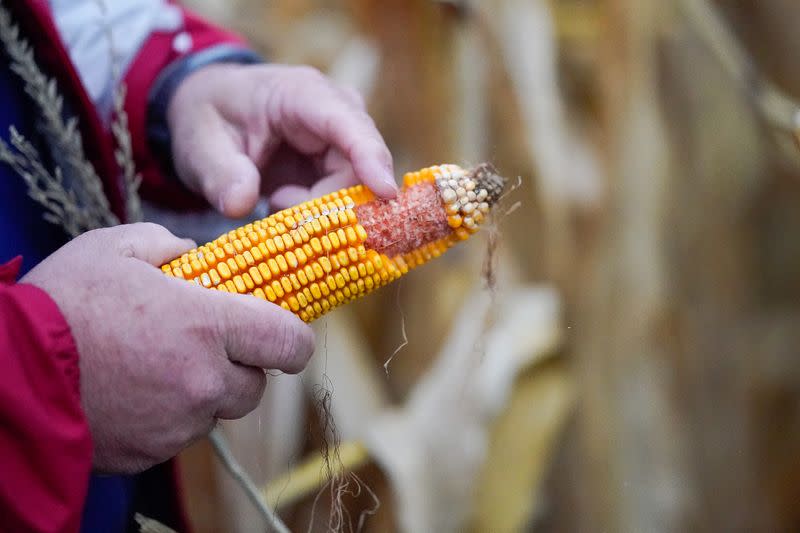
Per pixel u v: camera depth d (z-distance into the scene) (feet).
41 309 2.94
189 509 7.40
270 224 3.51
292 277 3.47
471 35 7.78
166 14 4.93
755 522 9.93
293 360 3.33
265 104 4.32
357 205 3.64
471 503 7.40
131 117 4.77
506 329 7.79
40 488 2.92
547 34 8.23
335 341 7.68
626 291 8.36
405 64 7.77
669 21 8.84
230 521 7.38
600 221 8.43
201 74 4.74
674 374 8.90
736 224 10.36
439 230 3.69
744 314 10.55
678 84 9.71
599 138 8.72
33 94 3.91
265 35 8.88
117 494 4.31
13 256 3.96
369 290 3.70
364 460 7.12
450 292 8.00
